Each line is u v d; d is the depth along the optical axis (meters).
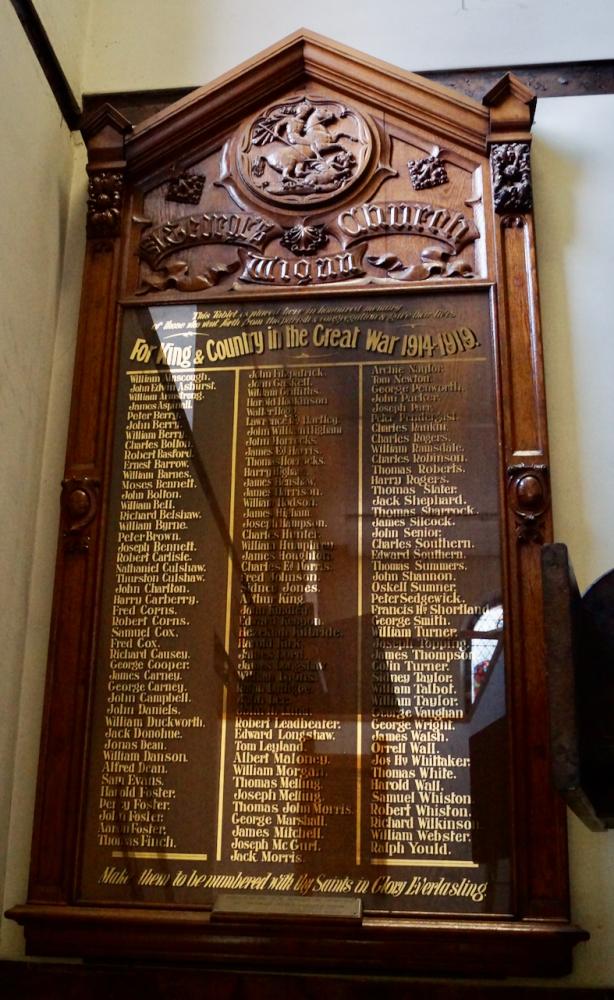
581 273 2.61
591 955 2.12
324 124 2.79
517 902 2.11
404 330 2.55
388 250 2.64
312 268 2.64
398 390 2.50
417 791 2.22
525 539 2.32
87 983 2.16
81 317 2.65
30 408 2.51
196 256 2.70
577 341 2.54
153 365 2.60
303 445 2.49
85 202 2.85
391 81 2.77
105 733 2.33
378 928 2.10
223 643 2.36
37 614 2.47
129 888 2.22
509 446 2.40
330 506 2.43
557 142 2.76
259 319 2.61
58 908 2.19
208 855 2.23
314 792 2.24
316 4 3.01
